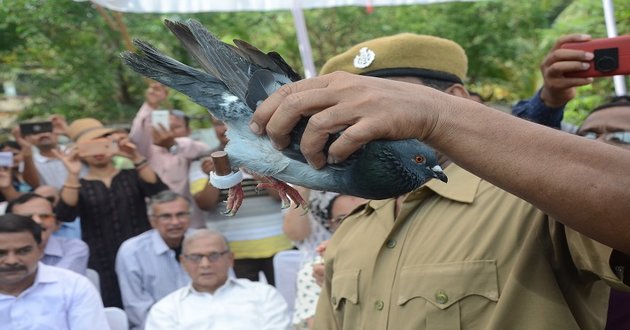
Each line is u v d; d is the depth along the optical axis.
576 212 1.21
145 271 4.70
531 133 1.24
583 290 1.64
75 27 9.12
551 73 2.56
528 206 1.72
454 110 1.25
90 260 4.91
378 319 1.89
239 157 1.51
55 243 4.61
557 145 1.22
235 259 5.09
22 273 3.82
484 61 10.00
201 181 5.40
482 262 1.71
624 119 2.76
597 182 1.19
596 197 1.18
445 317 1.72
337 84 1.25
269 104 1.28
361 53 2.28
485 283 1.69
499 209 1.78
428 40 2.28
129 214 5.07
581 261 1.53
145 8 4.78
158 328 4.09
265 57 1.65
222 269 4.21
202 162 5.30
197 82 1.58
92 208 4.96
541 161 1.22
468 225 1.80
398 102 1.23
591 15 8.26
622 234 1.19
